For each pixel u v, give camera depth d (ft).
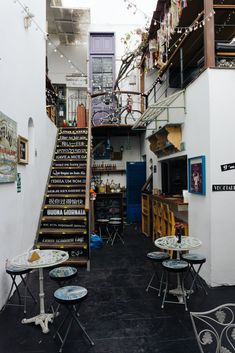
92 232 18.76
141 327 8.34
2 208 9.61
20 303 9.87
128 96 25.43
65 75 30.30
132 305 9.76
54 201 16.63
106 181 26.45
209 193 10.98
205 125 11.25
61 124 28.17
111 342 7.64
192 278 11.75
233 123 10.91
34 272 13.01
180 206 13.35
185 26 15.72
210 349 7.14
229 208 10.93
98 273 12.97
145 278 12.34
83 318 8.90
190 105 12.84
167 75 20.95
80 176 18.42
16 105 11.37
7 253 10.09
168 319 8.78
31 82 13.92
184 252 12.65
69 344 7.57
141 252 16.46
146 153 24.39
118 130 24.97
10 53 10.58
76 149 20.88
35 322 8.52
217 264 10.94
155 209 18.24
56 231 14.64
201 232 11.82
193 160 12.54
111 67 27.91
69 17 26.07
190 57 18.70
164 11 17.26
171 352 7.17
